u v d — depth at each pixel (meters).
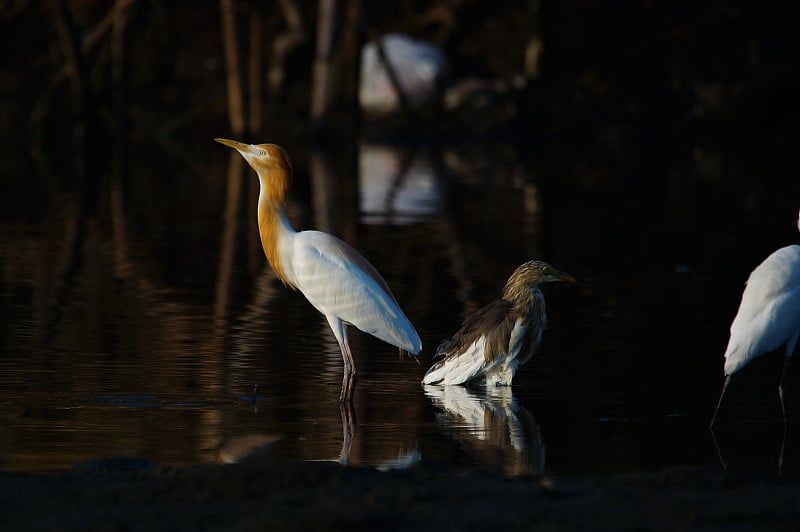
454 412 9.40
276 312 13.41
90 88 38.94
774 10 43.72
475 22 46.09
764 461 8.00
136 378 10.30
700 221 22.03
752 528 6.12
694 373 10.77
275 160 10.03
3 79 43.91
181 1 45.44
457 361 10.38
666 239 19.77
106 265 16.50
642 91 42.78
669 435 8.70
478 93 41.81
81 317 12.89
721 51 43.69
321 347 11.71
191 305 13.73
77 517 6.25
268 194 10.10
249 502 6.50
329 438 8.55
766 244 19.17
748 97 39.78
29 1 43.12
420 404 9.68
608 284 15.51
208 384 10.15
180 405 9.44
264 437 8.54
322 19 37.31
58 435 8.48
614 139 40.62
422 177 29.34
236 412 9.27
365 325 9.77
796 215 22.77
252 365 10.88
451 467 7.64
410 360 11.30
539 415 9.32
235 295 14.44
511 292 10.53
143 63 44.25
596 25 44.78
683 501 6.55
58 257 17.05
